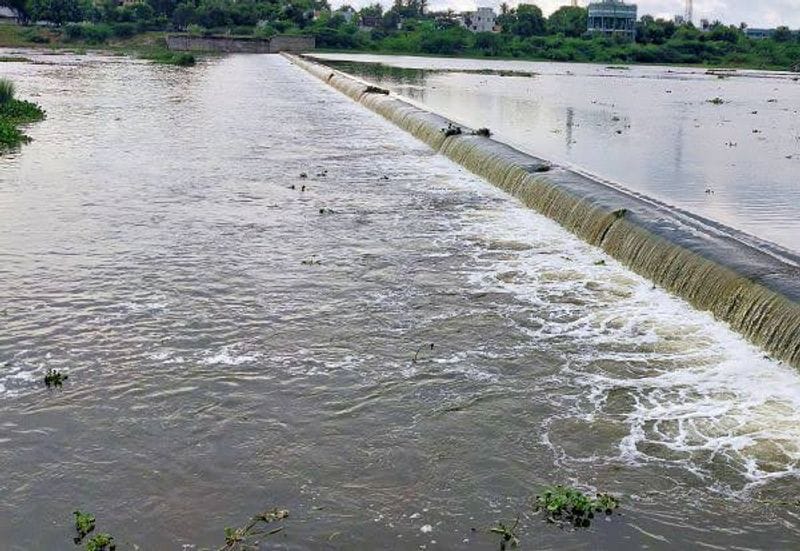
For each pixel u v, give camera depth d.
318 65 74.12
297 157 27.20
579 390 11.00
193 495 8.72
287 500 8.66
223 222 18.72
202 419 10.18
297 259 16.22
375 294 14.41
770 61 121.94
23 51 96.25
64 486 8.84
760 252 13.71
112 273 15.12
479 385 11.14
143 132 31.52
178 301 13.88
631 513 8.45
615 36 132.25
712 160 27.36
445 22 160.88
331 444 9.70
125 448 9.53
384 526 8.27
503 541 8.04
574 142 31.06
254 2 142.12
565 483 8.99
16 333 12.43
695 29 137.38
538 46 132.00
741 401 10.59
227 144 29.42
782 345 11.32
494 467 9.27
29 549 7.92
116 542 7.99
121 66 74.06
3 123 29.80
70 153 26.34
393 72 76.75
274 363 11.70
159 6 132.62
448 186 22.95
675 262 14.15
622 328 12.91
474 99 49.31
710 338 12.36
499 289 14.66
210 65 80.31
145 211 19.42
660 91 62.53
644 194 18.77
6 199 20.06
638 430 10.02
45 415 10.18
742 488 8.87
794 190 22.27
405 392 10.95
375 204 20.70
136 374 11.27
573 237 17.72
